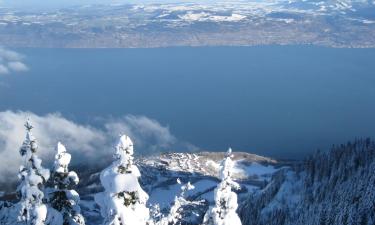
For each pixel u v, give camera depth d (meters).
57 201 23.80
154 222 23.39
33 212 21.78
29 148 22.62
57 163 23.47
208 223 22.86
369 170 144.12
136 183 18.94
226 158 23.02
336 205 139.38
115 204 18.61
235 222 22.75
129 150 19.58
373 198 128.50
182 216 23.70
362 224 124.06
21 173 22.38
